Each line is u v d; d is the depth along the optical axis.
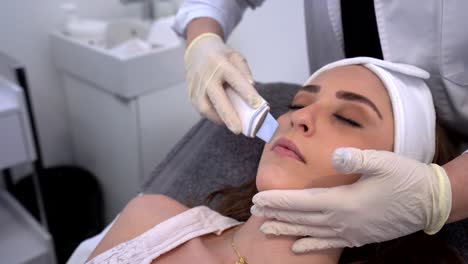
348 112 0.68
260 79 2.15
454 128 0.85
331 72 0.75
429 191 0.57
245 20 1.93
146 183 1.15
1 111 1.17
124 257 0.73
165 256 0.74
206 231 0.78
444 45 0.72
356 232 0.61
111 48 1.48
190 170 1.09
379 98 0.69
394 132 0.68
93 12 1.70
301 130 0.68
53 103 1.73
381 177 0.58
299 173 0.66
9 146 1.23
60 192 1.67
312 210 0.61
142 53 1.40
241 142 1.10
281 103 1.10
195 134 1.19
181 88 1.57
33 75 1.63
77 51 1.51
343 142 0.66
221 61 0.77
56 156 1.83
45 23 1.59
